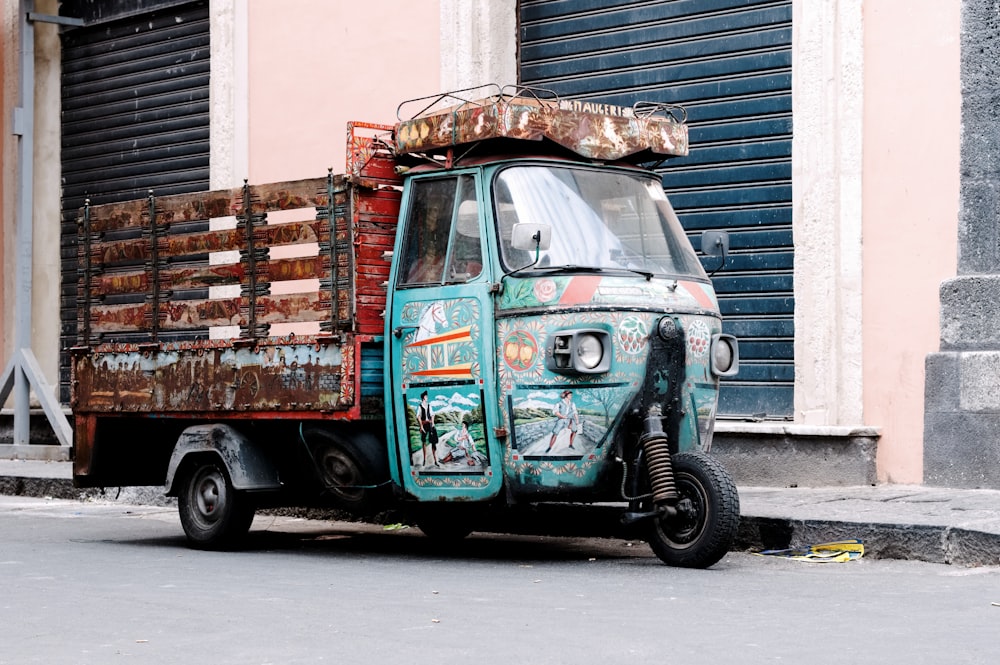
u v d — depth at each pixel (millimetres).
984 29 9820
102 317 10031
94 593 6844
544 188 7977
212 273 9242
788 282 11016
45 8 16984
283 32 14055
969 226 9867
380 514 10977
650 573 7445
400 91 13117
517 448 7730
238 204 9078
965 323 9805
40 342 17078
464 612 6066
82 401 10109
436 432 8094
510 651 5125
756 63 11305
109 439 10102
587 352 7535
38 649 5336
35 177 17078
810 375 10586
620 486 7762
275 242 8852
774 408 11008
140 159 16016
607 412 7602
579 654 5051
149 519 11602
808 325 10602
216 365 9102
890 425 10219
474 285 7930
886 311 10250
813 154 10633
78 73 16734
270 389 8742
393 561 8328
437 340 8086
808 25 10688
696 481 7602
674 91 11781
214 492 9164
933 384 9906
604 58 12273
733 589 6758
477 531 10266
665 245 8258
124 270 9906
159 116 15812
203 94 15328
